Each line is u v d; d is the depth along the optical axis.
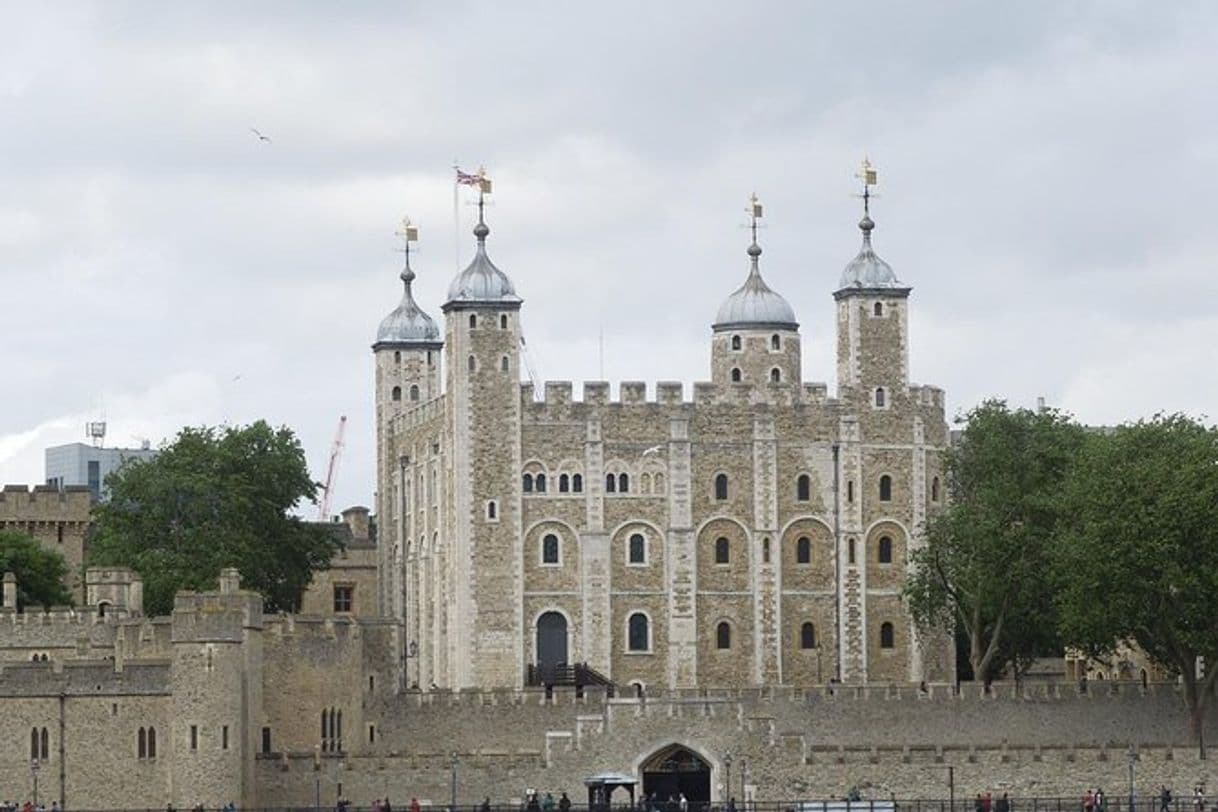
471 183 196.50
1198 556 166.50
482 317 194.38
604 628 194.38
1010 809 154.00
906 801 155.00
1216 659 171.75
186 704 150.75
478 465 193.75
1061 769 159.75
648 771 159.50
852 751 160.12
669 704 159.38
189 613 151.25
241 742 152.00
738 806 153.00
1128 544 165.50
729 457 196.38
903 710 174.38
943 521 186.12
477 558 193.38
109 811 151.00
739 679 195.38
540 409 194.75
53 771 151.38
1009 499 182.50
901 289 198.25
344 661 163.62
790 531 196.62
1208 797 156.88
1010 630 185.88
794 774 159.12
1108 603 167.50
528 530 194.25
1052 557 175.00
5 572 190.00
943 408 199.38
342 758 156.38
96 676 152.00
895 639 196.62
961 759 159.38
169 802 150.88
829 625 196.25
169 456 197.88
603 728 159.00
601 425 195.25
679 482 195.62
